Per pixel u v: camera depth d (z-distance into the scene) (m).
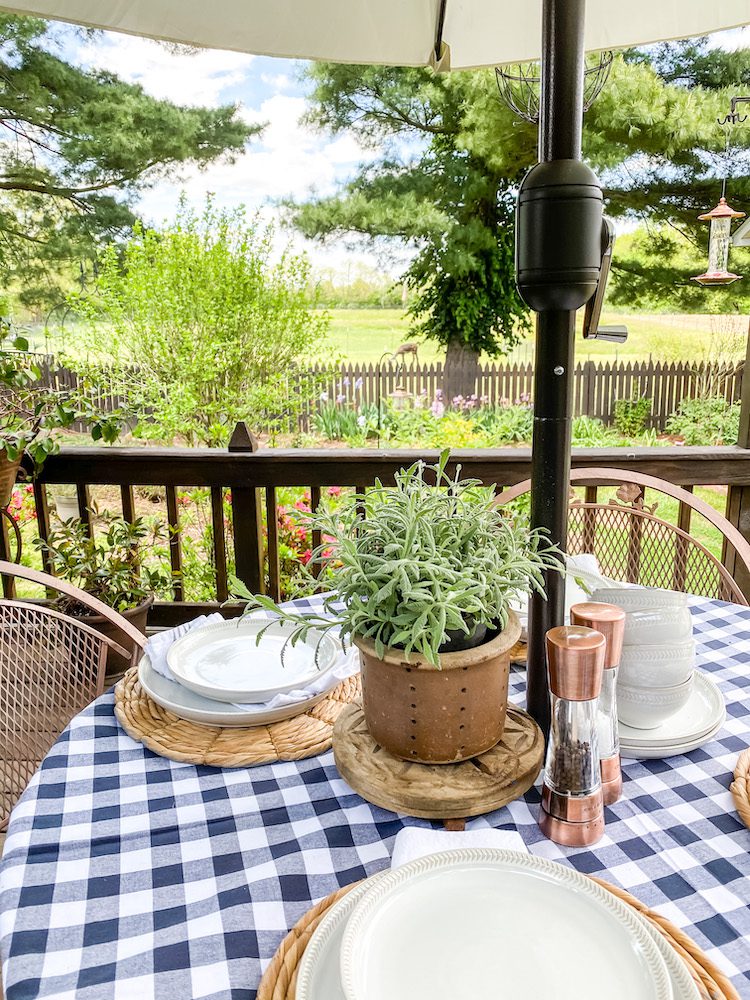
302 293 6.60
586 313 0.85
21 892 0.69
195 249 6.23
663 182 8.92
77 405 2.59
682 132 8.45
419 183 9.02
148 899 0.68
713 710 0.95
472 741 0.79
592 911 0.59
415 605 0.72
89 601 1.33
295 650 1.12
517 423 8.28
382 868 0.71
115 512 7.21
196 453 2.33
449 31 1.66
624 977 0.54
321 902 0.65
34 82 8.27
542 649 0.87
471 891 0.62
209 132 8.94
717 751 0.89
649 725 0.90
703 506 1.65
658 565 1.70
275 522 2.38
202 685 0.96
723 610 1.32
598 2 1.57
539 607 0.86
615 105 8.34
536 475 0.83
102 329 6.54
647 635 0.87
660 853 0.72
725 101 8.41
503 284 9.47
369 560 0.77
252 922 0.65
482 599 0.76
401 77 8.77
